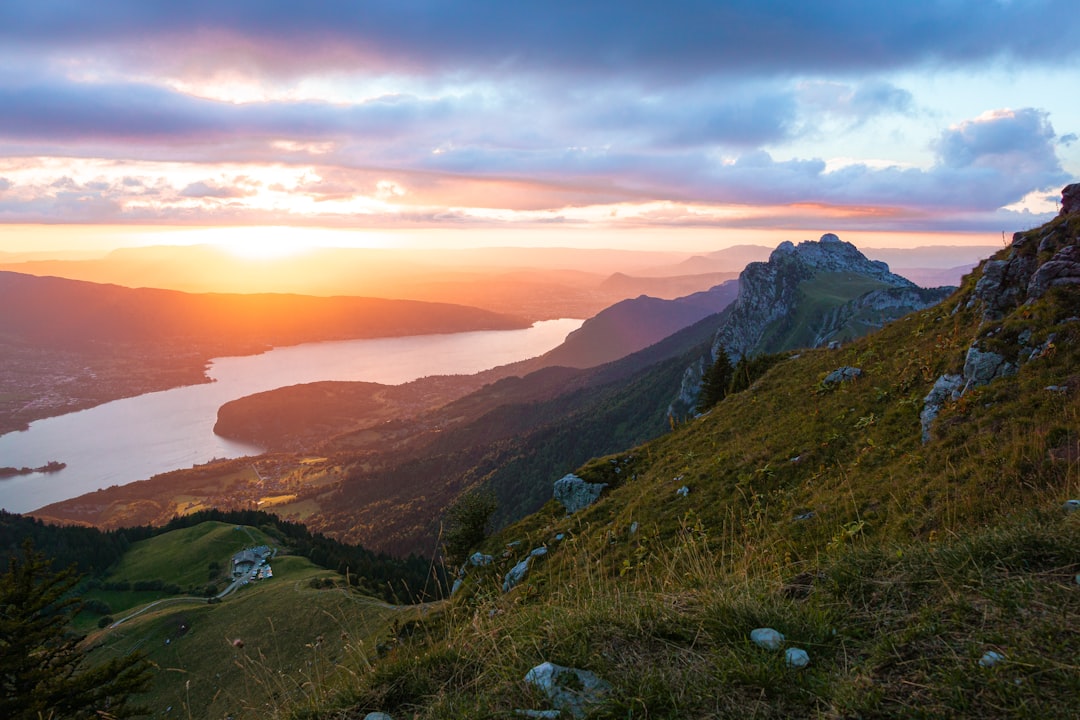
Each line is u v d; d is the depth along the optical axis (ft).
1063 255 55.88
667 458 95.25
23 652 72.13
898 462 47.70
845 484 49.52
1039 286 55.52
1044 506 21.24
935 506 34.65
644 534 63.41
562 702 12.96
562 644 15.29
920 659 12.39
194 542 470.80
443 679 15.44
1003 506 29.58
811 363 103.45
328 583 308.81
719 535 54.34
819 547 39.01
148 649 248.52
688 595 17.15
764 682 12.43
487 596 22.86
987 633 12.80
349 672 16.72
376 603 179.73
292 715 15.19
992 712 10.61
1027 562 15.70
